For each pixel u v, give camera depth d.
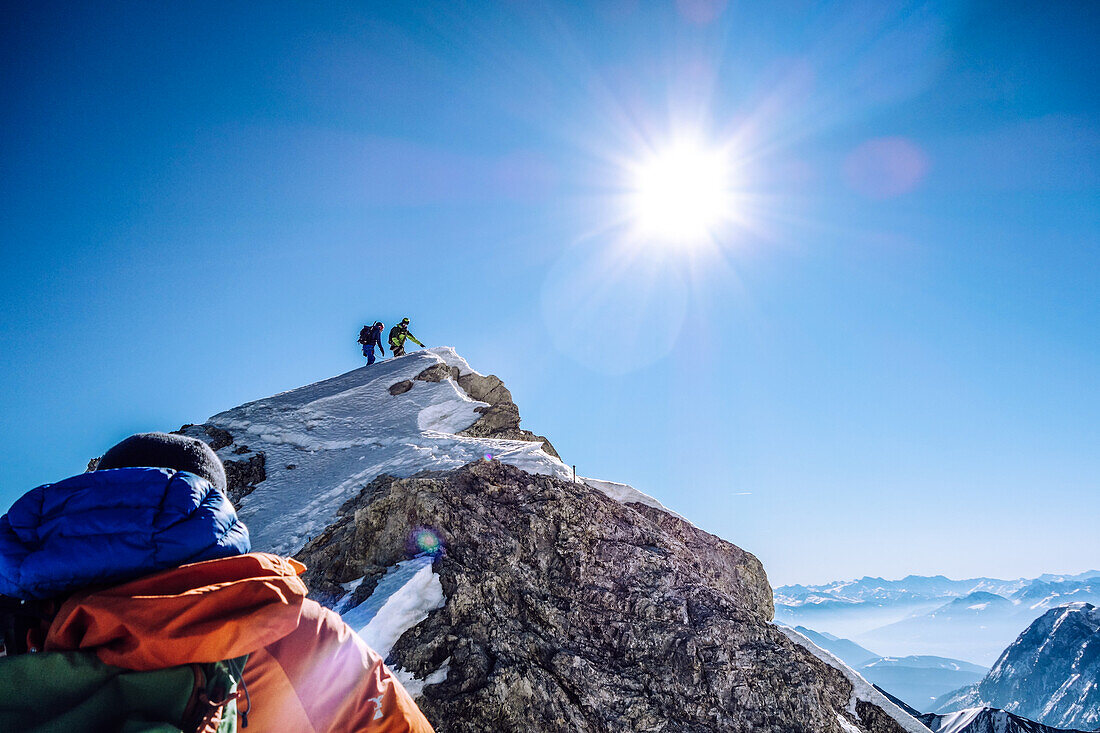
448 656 10.66
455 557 12.23
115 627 1.31
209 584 1.49
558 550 13.12
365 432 23.28
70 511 1.48
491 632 11.15
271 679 1.57
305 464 21.28
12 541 1.48
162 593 1.40
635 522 14.57
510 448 18.81
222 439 22.94
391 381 27.30
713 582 14.22
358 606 11.30
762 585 16.86
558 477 15.30
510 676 10.40
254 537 16.66
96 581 1.41
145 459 1.79
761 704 11.30
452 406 25.03
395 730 1.80
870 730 12.63
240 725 1.50
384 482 18.12
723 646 11.85
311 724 1.63
